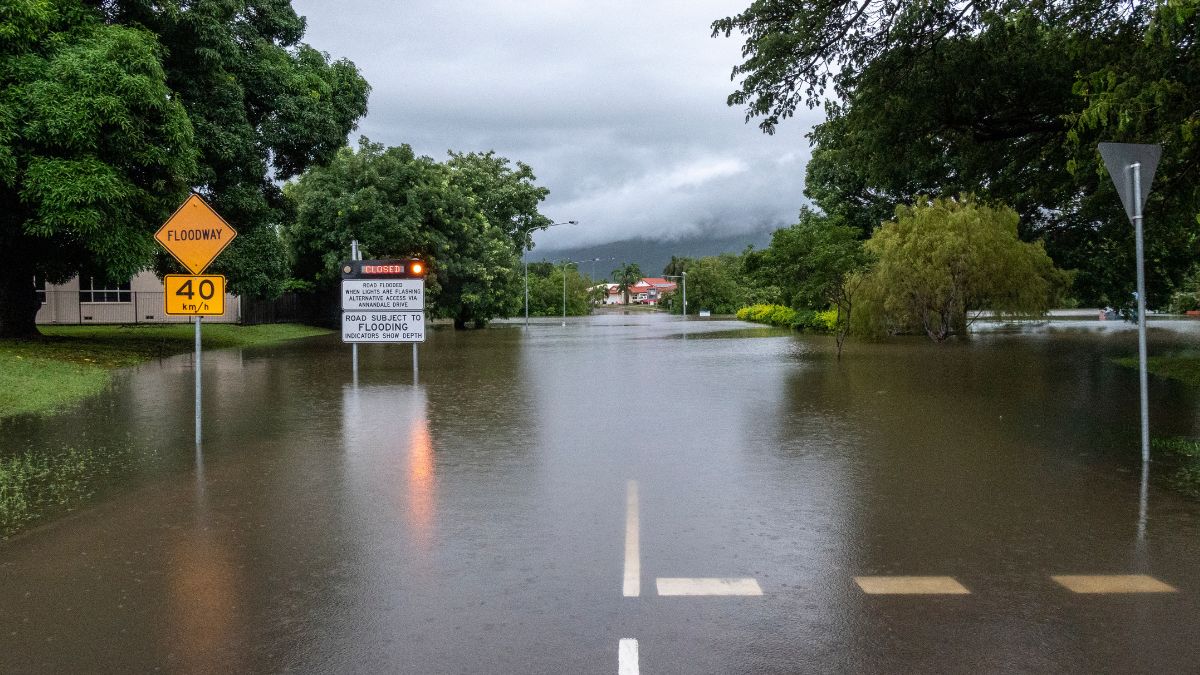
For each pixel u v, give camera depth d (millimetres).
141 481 7871
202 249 9867
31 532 6207
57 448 9539
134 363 21750
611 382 17109
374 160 44875
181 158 20422
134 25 21844
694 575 5168
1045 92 15742
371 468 8453
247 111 27938
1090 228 32500
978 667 3887
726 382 16969
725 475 8070
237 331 36281
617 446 9664
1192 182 14328
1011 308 30266
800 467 8422
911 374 18219
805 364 21469
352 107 31953
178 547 5828
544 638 4234
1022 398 13742
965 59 15289
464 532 6148
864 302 32406
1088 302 38938
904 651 4062
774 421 11547
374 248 43250
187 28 23672
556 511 6730
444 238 47094
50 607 4719
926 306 30953
